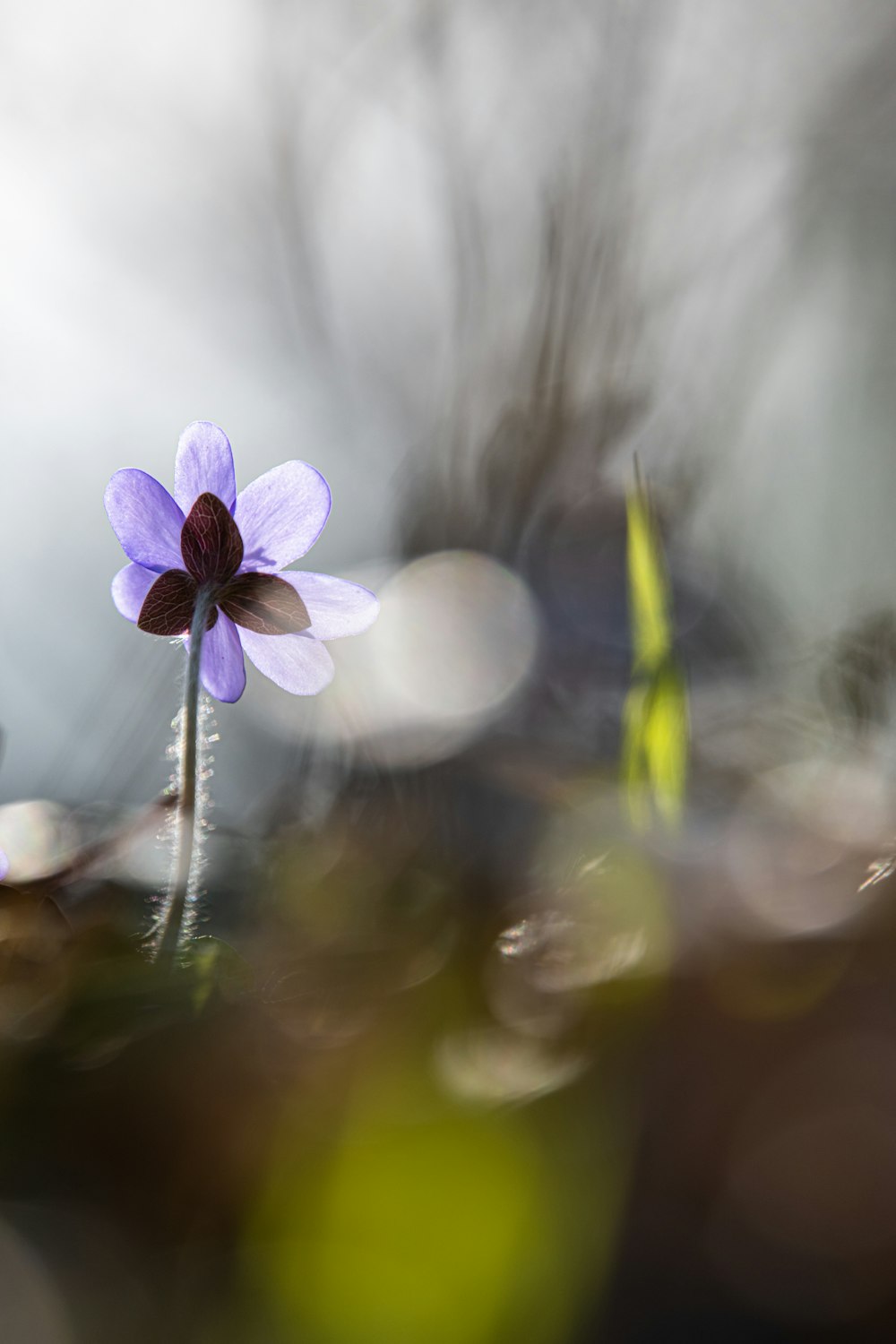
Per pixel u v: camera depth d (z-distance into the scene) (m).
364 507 0.63
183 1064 0.26
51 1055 0.26
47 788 0.35
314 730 0.35
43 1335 0.24
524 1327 0.25
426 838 0.31
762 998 0.26
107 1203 0.25
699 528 0.56
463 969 0.27
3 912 0.28
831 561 0.62
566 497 0.52
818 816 0.29
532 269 0.68
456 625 0.40
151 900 0.29
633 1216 0.25
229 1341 0.24
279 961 0.27
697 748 0.33
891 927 0.26
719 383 0.74
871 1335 0.24
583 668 0.38
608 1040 0.25
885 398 0.76
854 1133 0.25
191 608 0.29
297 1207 0.25
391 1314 0.25
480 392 0.62
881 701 0.33
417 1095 0.25
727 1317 0.24
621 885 0.27
